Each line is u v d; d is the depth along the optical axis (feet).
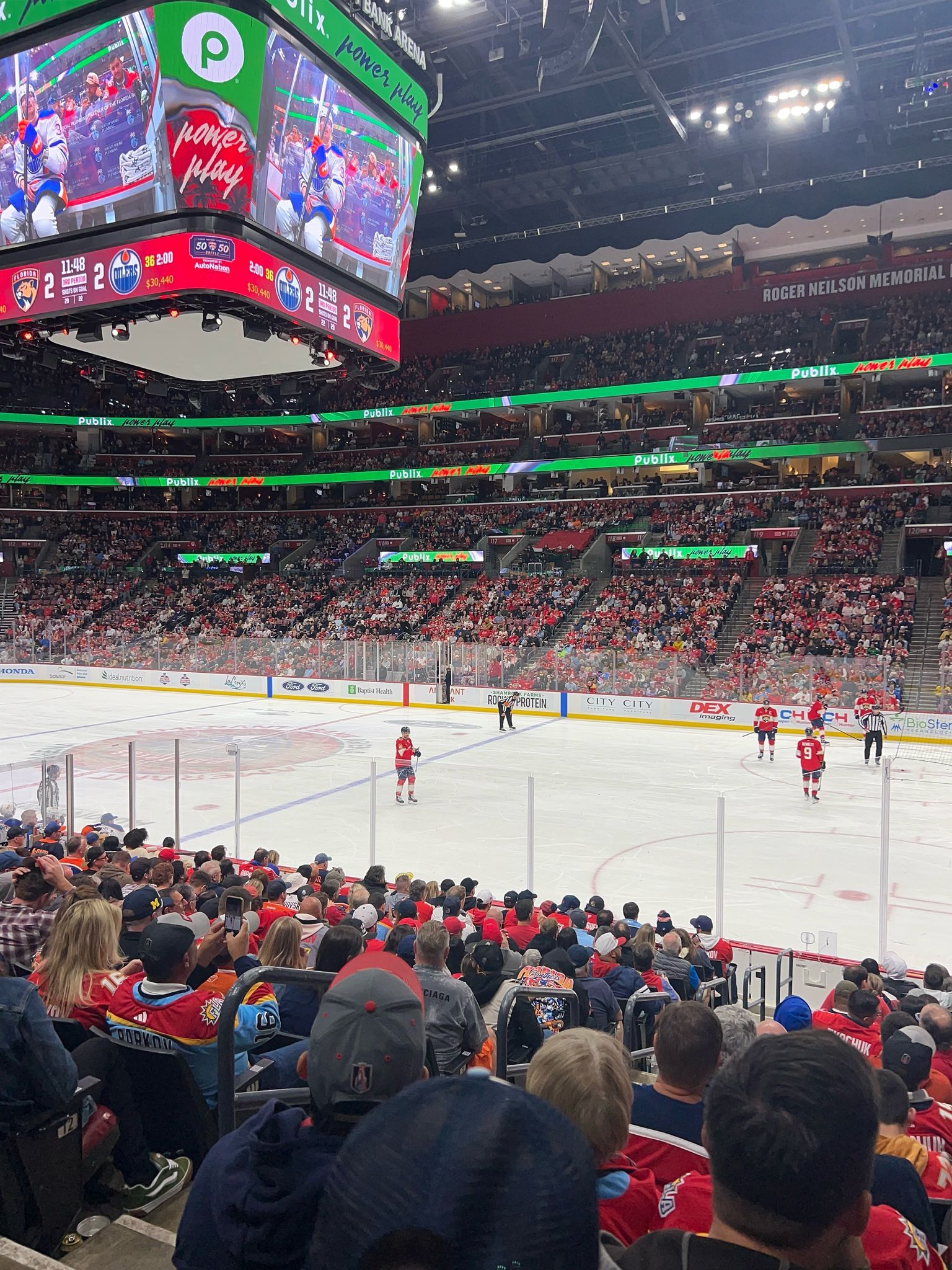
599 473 162.09
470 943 25.54
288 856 50.14
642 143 133.59
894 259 147.33
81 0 50.60
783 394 150.30
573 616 130.00
